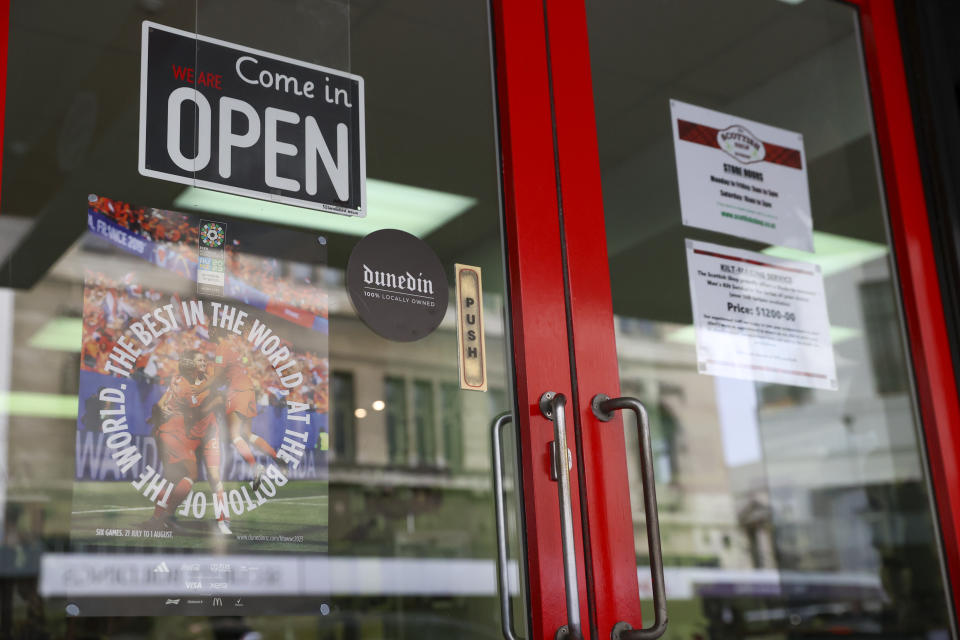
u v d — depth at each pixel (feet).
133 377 4.71
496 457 5.49
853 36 7.72
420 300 5.56
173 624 4.51
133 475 4.59
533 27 6.37
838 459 6.54
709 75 6.96
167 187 5.01
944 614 6.59
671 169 6.57
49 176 4.75
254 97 5.37
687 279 6.37
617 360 5.95
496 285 5.82
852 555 6.39
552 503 5.50
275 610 4.75
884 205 7.38
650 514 5.38
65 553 4.36
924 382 7.02
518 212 5.92
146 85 5.08
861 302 7.02
